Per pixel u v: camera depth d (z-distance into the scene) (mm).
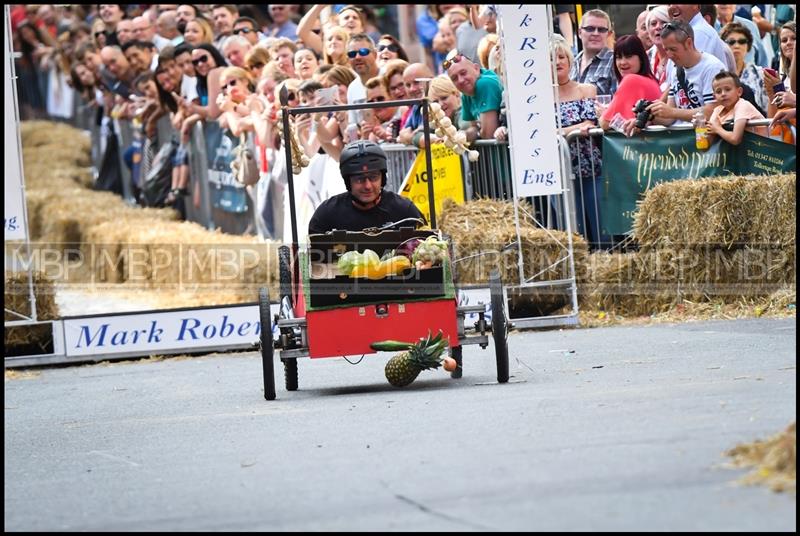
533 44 31953
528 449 16078
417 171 35000
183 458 18359
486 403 20484
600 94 35812
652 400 18953
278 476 16078
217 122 49750
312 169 36688
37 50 89500
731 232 31094
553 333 31781
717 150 32938
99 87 68875
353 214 24188
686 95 33531
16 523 14953
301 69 40812
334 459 16828
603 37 36000
